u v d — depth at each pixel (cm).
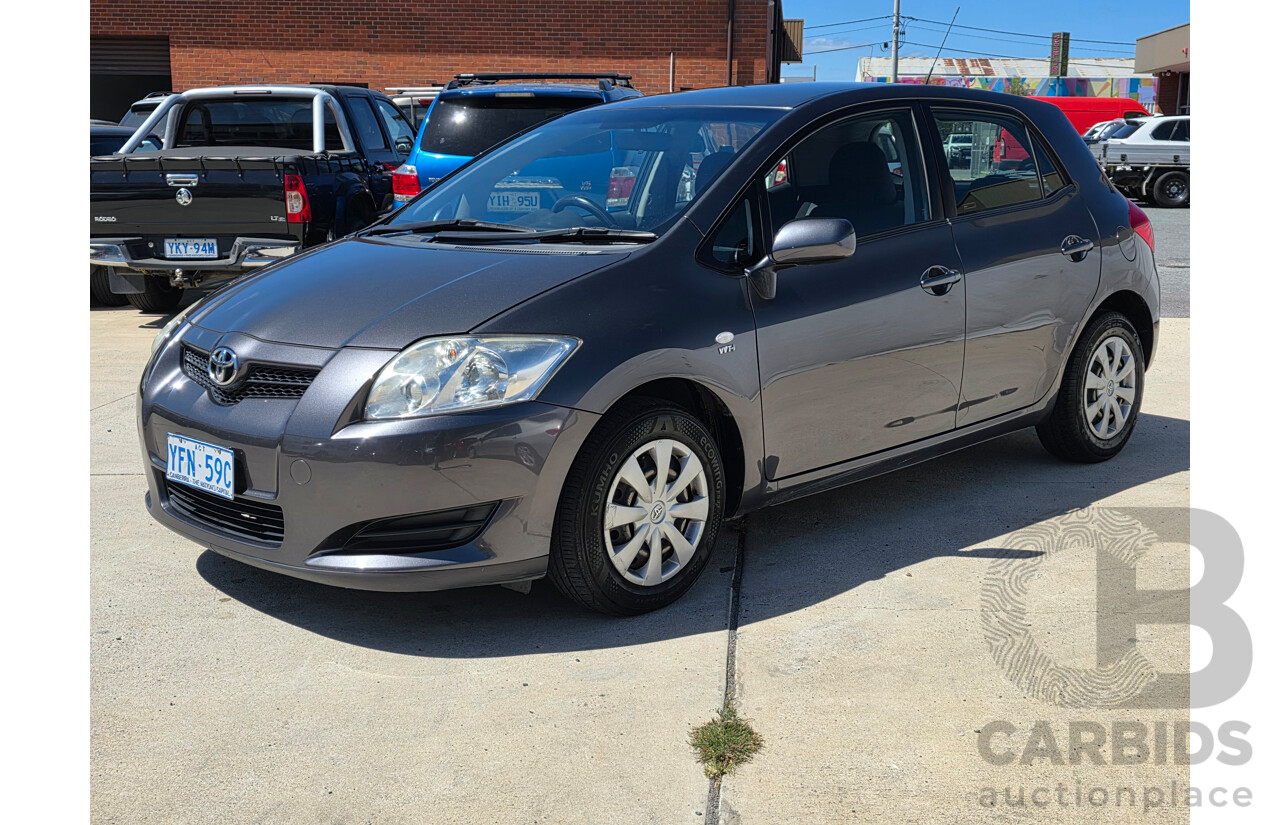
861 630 318
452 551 298
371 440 289
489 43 1911
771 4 1883
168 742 264
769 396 344
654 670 297
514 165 411
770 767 251
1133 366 475
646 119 404
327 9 1908
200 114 913
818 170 375
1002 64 5897
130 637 317
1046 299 429
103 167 746
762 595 344
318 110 878
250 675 296
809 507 425
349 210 811
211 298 362
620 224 356
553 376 300
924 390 392
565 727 269
